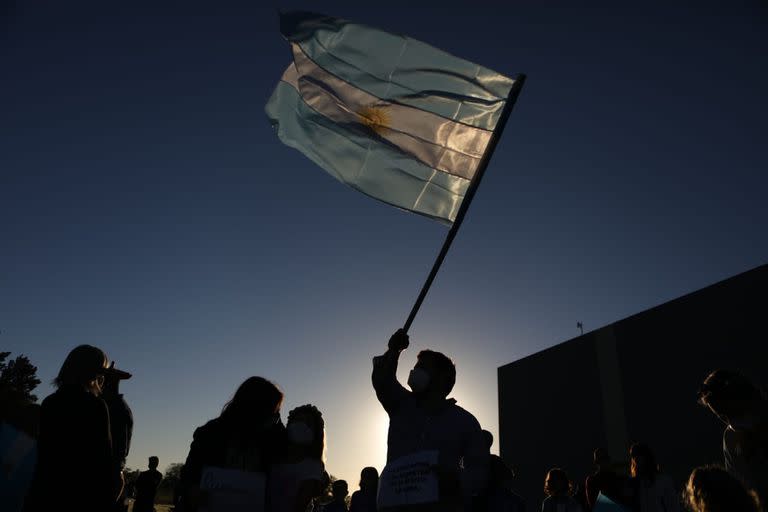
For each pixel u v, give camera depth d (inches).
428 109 143.8
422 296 131.6
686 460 581.0
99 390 138.0
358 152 146.0
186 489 131.6
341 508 307.1
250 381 141.4
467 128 140.8
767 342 522.0
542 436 806.5
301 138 151.5
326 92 149.6
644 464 221.0
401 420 127.0
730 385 113.4
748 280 551.5
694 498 103.3
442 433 120.3
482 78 142.9
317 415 150.4
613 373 698.8
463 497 115.5
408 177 142.4
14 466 122.6
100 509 119.1
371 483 307.9
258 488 131.1
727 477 100.7
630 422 657.6
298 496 137.0
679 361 613.0
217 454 132.0
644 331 667.4
